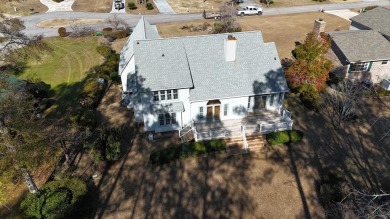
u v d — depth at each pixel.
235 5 84.25
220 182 28.52
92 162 30.67
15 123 22.44
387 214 18.86
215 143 31.27
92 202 26.69
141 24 40.28
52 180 28.64
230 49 33.41
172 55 33.22
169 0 89.94
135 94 33.91
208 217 25.48
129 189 27.88
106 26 69.25
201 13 78.19
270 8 82.19
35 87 38.94
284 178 28.91
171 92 32.38
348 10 79.81
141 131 34.78
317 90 37.06
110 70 45.34
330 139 33.53
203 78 33.22
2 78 23.44
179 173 29.44
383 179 28.61
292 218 25.41
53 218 23.20
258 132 33.12
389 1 87.94
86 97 38.44
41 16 76.88
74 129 31.94
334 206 25.58
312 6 83.81
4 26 25.95
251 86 33.56
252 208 26.23
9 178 23.08
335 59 44.03
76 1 90.19
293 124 35.72
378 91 40.97
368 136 33.91
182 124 34.44
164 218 25.41
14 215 24.30
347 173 29.28
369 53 42.25
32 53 27.14
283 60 51.47
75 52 56.41
